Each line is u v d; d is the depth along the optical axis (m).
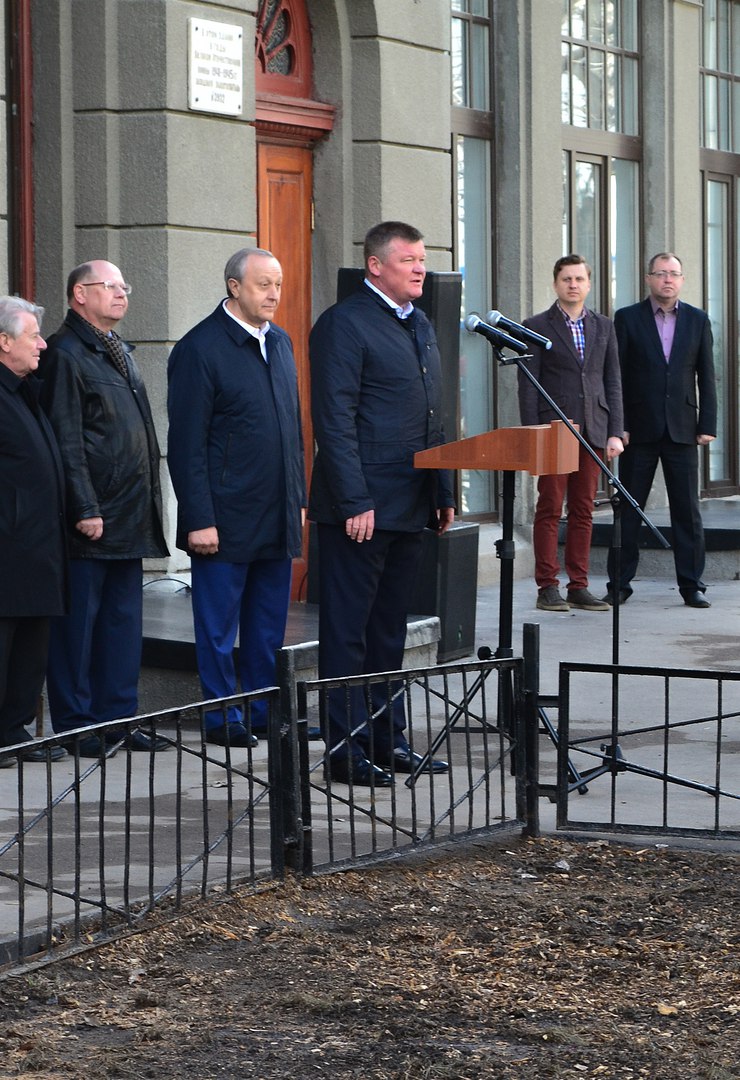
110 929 5.58
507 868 6.49
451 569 10.61
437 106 13.64
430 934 5.69
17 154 10.89
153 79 10.92
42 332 11.09
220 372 8.48
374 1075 4.52
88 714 8.34
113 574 8.38
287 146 12.66
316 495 7.68
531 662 6.87
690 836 6.82
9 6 10.81
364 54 12.95
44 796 7.45
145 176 11.00
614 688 6.93
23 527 7.71
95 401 8.15
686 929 5.73
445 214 13.79
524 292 15.58
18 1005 5.00
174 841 6.73
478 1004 5.04
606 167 17.16
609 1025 4.88
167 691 9.16
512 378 15.66
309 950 5.49
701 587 13.52
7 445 7.69
